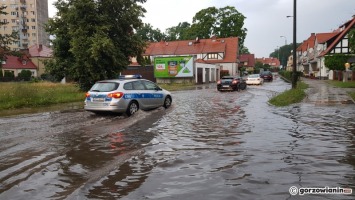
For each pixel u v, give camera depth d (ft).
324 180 14.10
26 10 375.86
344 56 129.39
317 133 24.76
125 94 38.45
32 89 56.39
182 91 88.48
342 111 37.37
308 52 212.84
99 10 69.26
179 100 57.93
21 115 39.32
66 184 14.30
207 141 22.53
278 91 82.02
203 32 230.48
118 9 71.05
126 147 21.13
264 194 12.60
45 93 64.13
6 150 20.59
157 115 37.11
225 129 27.12
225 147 20.62
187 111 40.75
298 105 43.98
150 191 13.20
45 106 51.60
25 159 18.47
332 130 25.90
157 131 26.76
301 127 27.43
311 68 198.39
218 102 53.01
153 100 43.01
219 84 86.43
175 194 12.81
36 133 26.50
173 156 18.66
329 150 19.43
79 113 41.39
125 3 71.00
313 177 14.51
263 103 49.90
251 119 32.58
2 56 84.28
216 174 15.20
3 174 15.76
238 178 14.57
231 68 211.20
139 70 139.23
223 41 222.48
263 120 31.78
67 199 12.52
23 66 234.38
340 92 63.52
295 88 65.41
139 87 41.45
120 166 16.83
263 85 116.57
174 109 43.34
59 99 57.47
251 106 45.52
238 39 228.02
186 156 18.60
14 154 19.60
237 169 15.90
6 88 65.00
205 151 19.67
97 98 38.27
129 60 76.69
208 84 135.74
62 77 76.07
